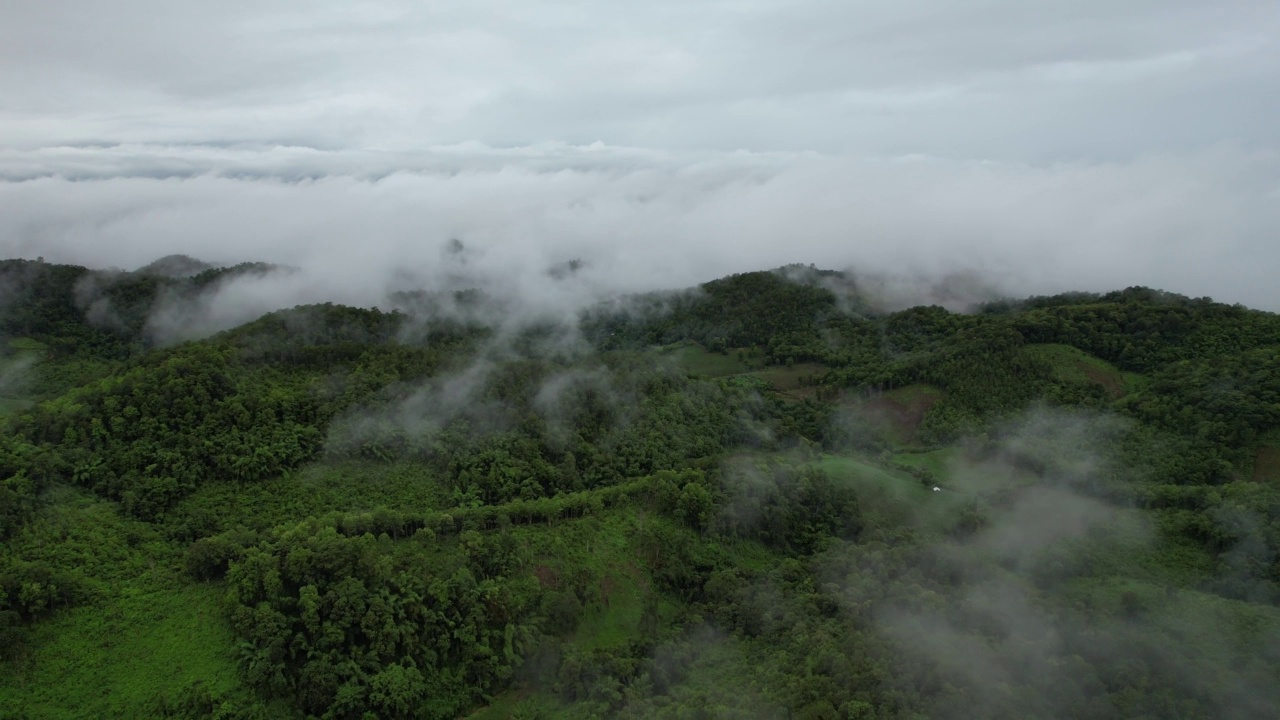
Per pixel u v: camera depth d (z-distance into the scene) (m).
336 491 96.19
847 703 62.38
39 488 82.38
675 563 94.38
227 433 96.00
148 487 86.69
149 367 102.06
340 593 74.69
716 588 90.25
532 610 84.25
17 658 67.06
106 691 67.19
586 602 87.12
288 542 79.69
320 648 72.31
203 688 68.00
